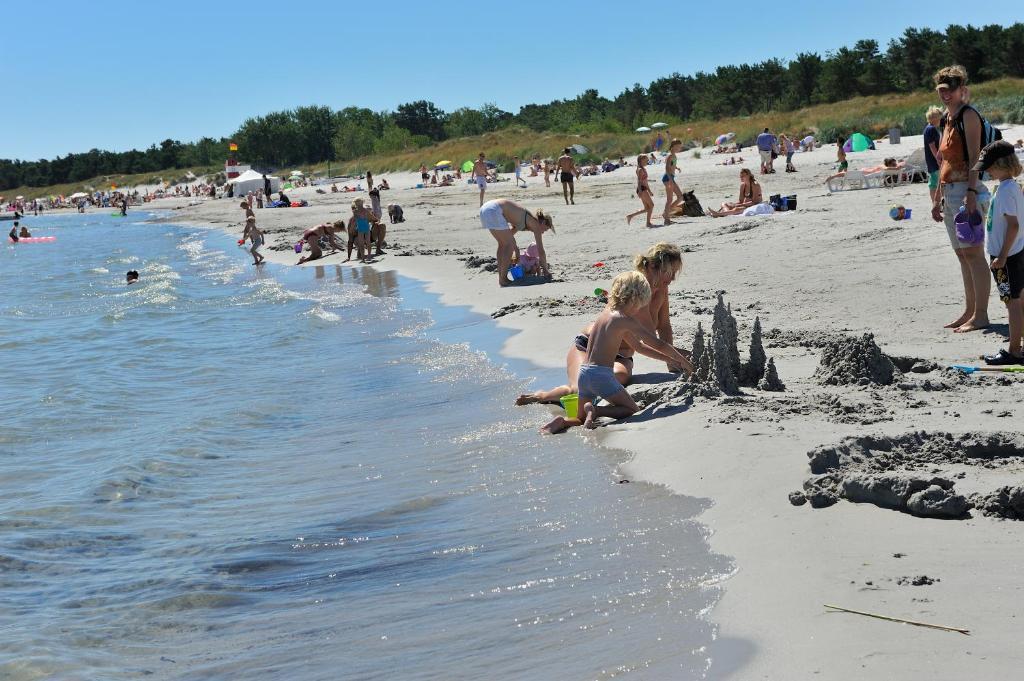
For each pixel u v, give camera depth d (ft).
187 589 17.92
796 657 12.55
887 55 284.41
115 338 53.36
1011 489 16.46
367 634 15.30
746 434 22.09
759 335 27.14
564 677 13.01
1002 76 248.52
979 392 24.26
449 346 39.86
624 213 90.02
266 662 14.74
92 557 20.22
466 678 13.39
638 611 14.70
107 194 379.96
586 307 44.04
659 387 26.99
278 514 22.06
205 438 29.68
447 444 25.98
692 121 318.24
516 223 54.34
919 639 12.50
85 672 14.80
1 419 34.76
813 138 158.30
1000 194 26.78
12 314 67.77
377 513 21.29
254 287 70.13
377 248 82.38
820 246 52.70
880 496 17.24
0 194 502.38
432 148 296.51
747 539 16.74
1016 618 12.75
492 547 18.29
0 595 18.26
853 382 26.08
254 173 220.84
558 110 397.60
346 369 38.17
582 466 22.41
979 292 31.45
